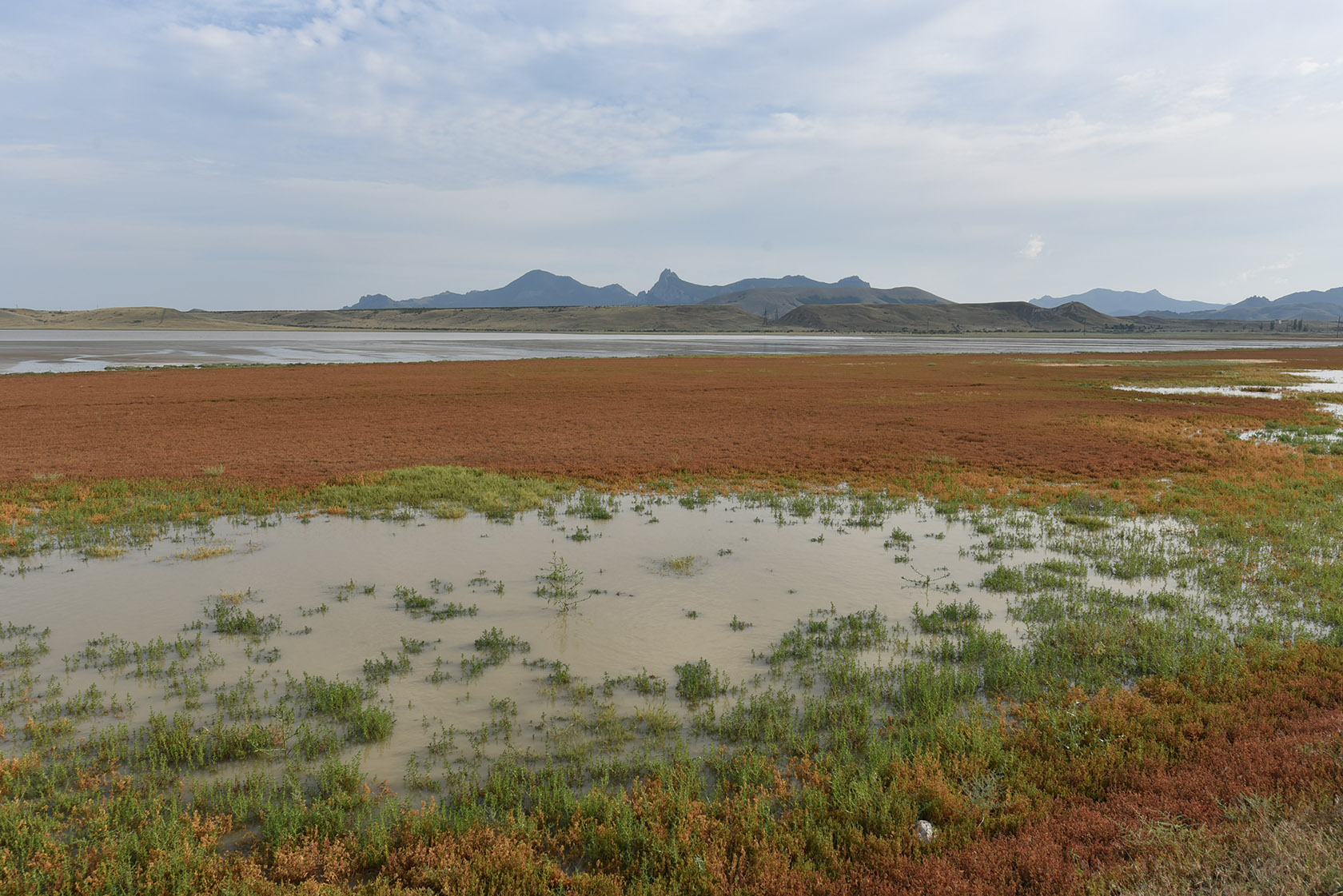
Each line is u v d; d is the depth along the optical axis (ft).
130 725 25.41
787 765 23.48
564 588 40.52
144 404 131.85
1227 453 85.66
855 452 88.74
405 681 29.07
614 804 20.18
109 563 44.62
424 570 43.78
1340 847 16.72
